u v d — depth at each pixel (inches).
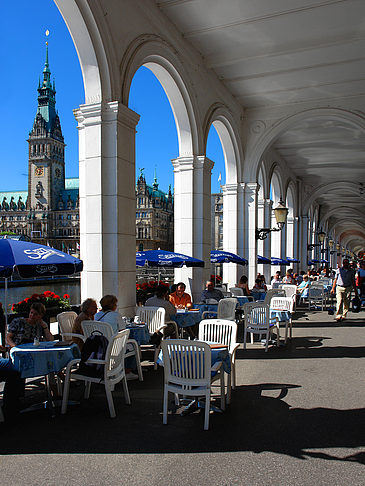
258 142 464.8
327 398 171.8
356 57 342.0
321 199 1148.5
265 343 270.5
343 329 346.9
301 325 371.6
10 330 177.3
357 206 1286.9
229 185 464.1
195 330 306.5
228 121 420.5
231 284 472.4
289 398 172.1
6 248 172.4
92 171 227.6
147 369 222.1
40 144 4419.3
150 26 265.0
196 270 348.2
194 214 346.3
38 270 170.2
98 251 227.6
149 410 159.0
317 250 1182.9
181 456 119.7
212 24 291.0
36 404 161.0
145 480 106.6
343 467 113.9
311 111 440.8
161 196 4483.3
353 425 143.3
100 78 221.6
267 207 585.6
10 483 104.7
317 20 285.6
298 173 810.8
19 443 128.3
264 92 419.8
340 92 420.2
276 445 127.3
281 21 287.4
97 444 127.7
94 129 225.6
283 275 756.6
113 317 190.4
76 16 209.0
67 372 156.2
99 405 165.3
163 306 249.6
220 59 346.9
